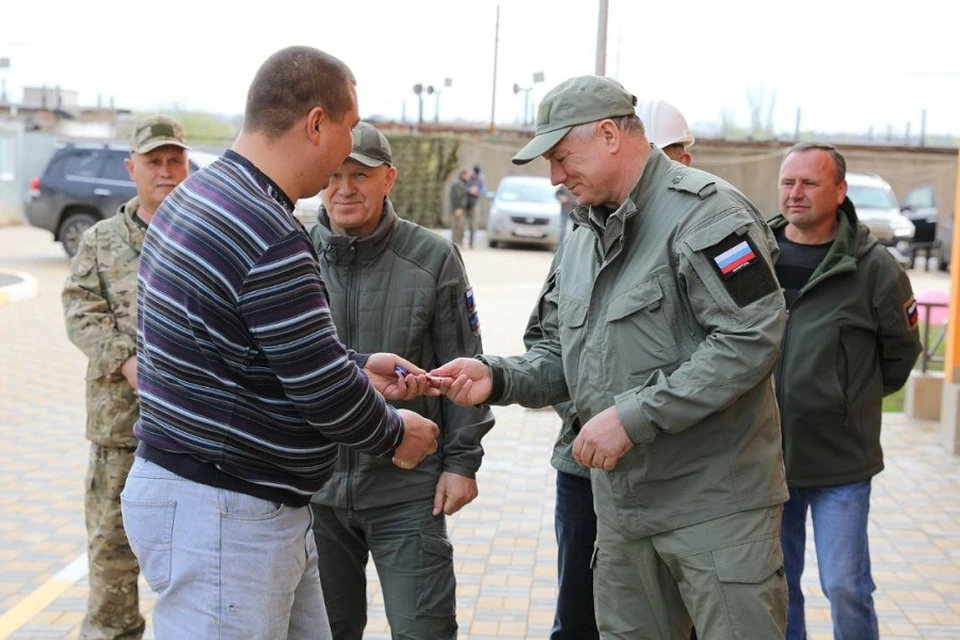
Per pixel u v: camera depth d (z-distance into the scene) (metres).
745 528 2.58
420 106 35.47
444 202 26.53
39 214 18.06
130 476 2.29
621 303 2.61
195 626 2.21
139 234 3.54
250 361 2.17
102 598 3.58
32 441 7.19
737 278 2.47
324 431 2.21
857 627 3.50
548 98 2.63
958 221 7.28
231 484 2.20
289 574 2.29
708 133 36.75
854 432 3.46
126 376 3.43
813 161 3.45
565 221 22.62
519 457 6.96
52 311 13.00
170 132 3.50
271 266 2.12
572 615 3.28
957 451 7.13
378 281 3.09
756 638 2.55
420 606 3.09
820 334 3.45
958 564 5.11
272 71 2.22
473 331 3.19
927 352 8.27
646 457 2.62
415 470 3.10
